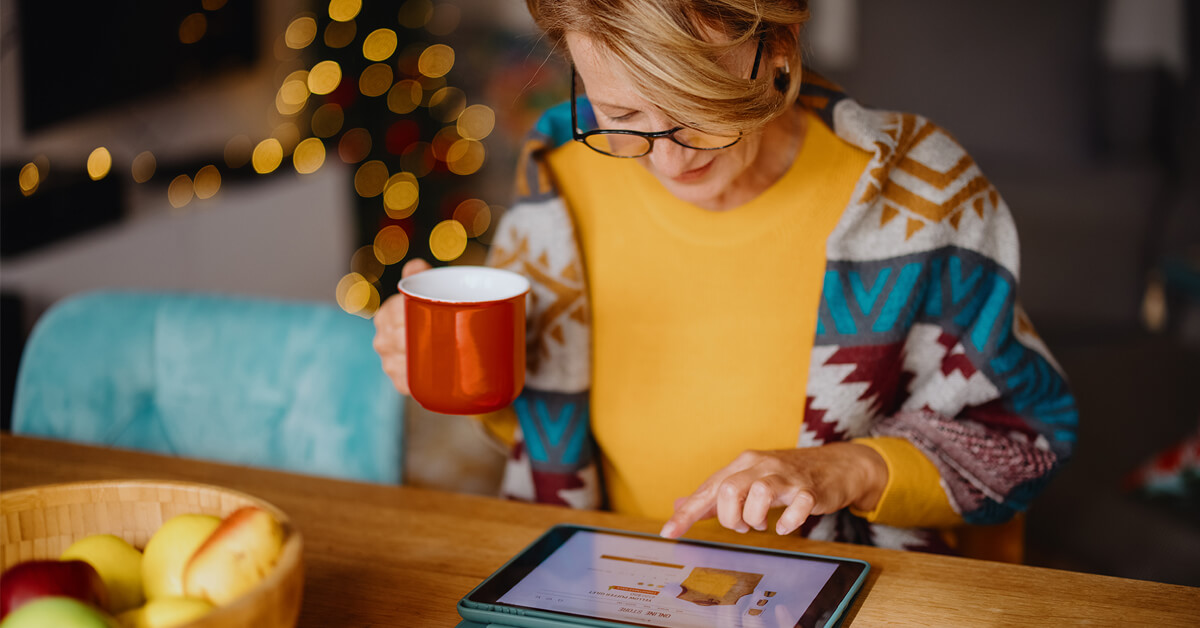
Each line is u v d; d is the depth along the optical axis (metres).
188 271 2.52
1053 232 3.07
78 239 2.20
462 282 0.86
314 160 3.23
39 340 1.23
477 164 3.97
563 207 1.06
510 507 0.90
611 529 0.85
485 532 0.85
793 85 0.87
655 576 0.76
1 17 2.13
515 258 1.09
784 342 1.02
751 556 0.79
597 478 1.12
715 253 1.03
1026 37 3.28
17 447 1.03
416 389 0.80
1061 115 3.26
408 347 0.80
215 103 3.05
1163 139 3.45
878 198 0.98
